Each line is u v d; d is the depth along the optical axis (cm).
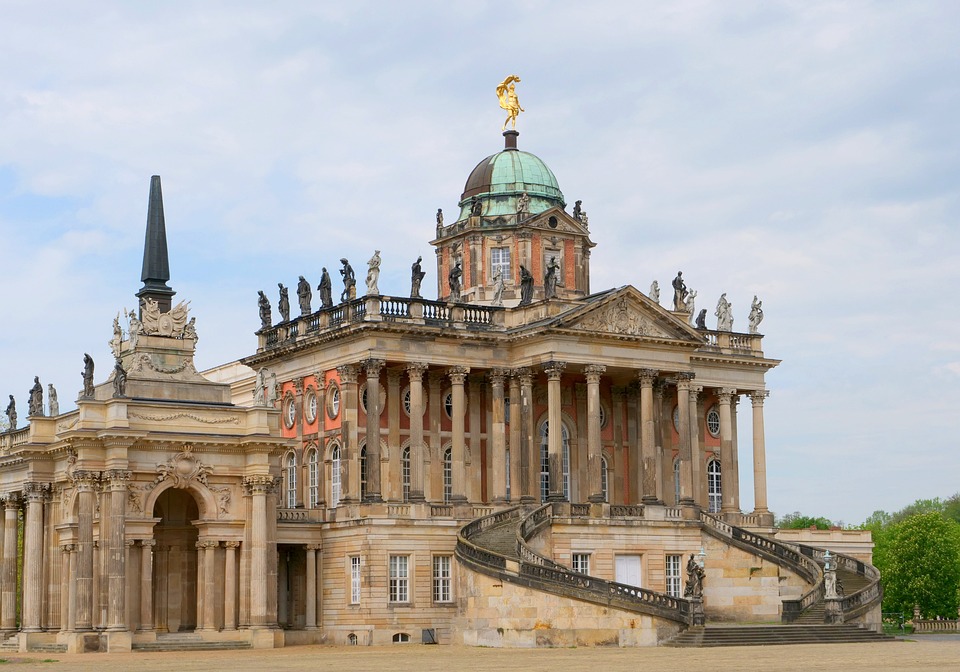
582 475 12988
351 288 12256
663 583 12225
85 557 10462
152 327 11412
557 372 12119
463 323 12294
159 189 11862
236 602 10950
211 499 10906
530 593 10056
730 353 13888
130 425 10638
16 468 11650
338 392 12131
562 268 13962
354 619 11419
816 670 6650
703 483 13775
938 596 17200
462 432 12131
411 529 11562
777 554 12025
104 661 8706
